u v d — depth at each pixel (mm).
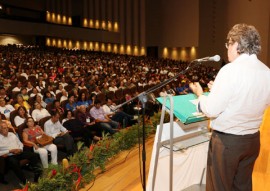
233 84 1431
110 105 7305
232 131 1503
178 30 23672
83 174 2926
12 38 22797
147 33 25578
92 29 23953
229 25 20609
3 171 4188
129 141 3771
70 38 23047
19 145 4613
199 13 22297
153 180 1873
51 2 27141
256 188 2469
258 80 1447
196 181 2387
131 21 25828
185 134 2051
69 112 5906
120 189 2656
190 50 23375
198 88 1673
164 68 17281
